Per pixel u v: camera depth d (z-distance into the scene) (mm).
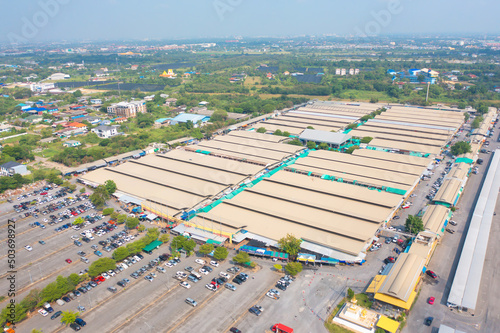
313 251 93938
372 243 101812
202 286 85625
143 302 80438
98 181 143375
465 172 145000
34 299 77188
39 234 109812
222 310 77625
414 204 126438
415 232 102375
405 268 83438
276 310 77500
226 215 112312
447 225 112250
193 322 74250
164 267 93312
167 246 103125
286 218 108000
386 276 83125
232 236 101875
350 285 85375
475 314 75625
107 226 113125
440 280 86500
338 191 124812
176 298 81625
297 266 86938
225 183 133375
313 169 146000
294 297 81500
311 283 86312
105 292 84000
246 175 141750
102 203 124938
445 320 74062
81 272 91062
